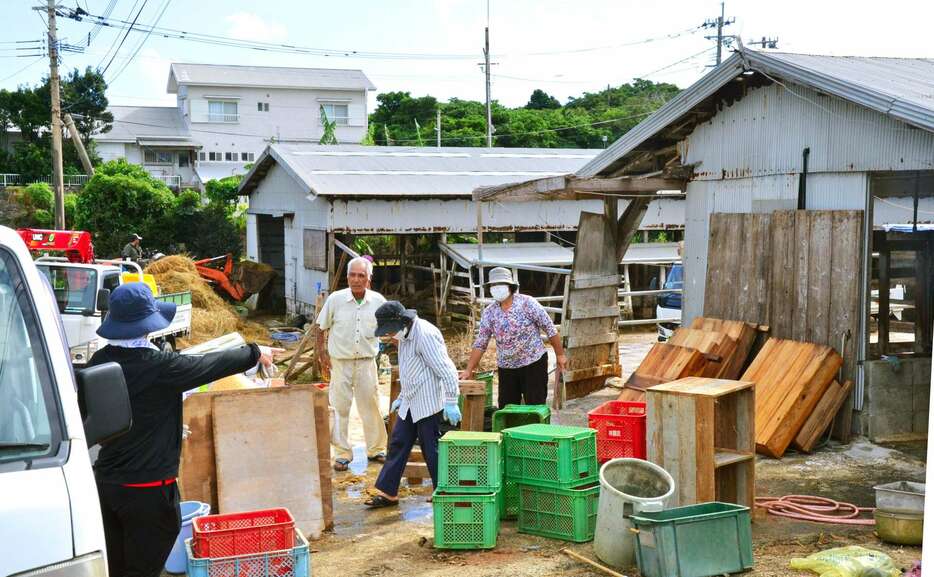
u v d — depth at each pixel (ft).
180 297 54.29
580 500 20.51
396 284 79.41
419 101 195.72
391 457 24.62
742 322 32.45
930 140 26.25
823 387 28.76
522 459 21.25
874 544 19.76
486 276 69.51
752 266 32.58
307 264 72.54
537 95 208.85
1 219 116.67
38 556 9.28
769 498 23.57
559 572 18.48
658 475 19.95
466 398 27.02
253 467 22.30
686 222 36.86
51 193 119.65
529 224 73.20
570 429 21.59
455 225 71.10
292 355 51.21
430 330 23.71
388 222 69.00
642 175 40.27
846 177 29.32
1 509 9.20
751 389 21.77
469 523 20.33
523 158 84.12
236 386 28.22
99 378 11.01
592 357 40.29
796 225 30.73
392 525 23.07
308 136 194.18
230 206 115.44
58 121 80.74
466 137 171.12
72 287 41.86
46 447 10.35
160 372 14.10
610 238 40.93
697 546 17.44
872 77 29.12
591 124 173.06
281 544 16.72
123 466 14.05
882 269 31.78
